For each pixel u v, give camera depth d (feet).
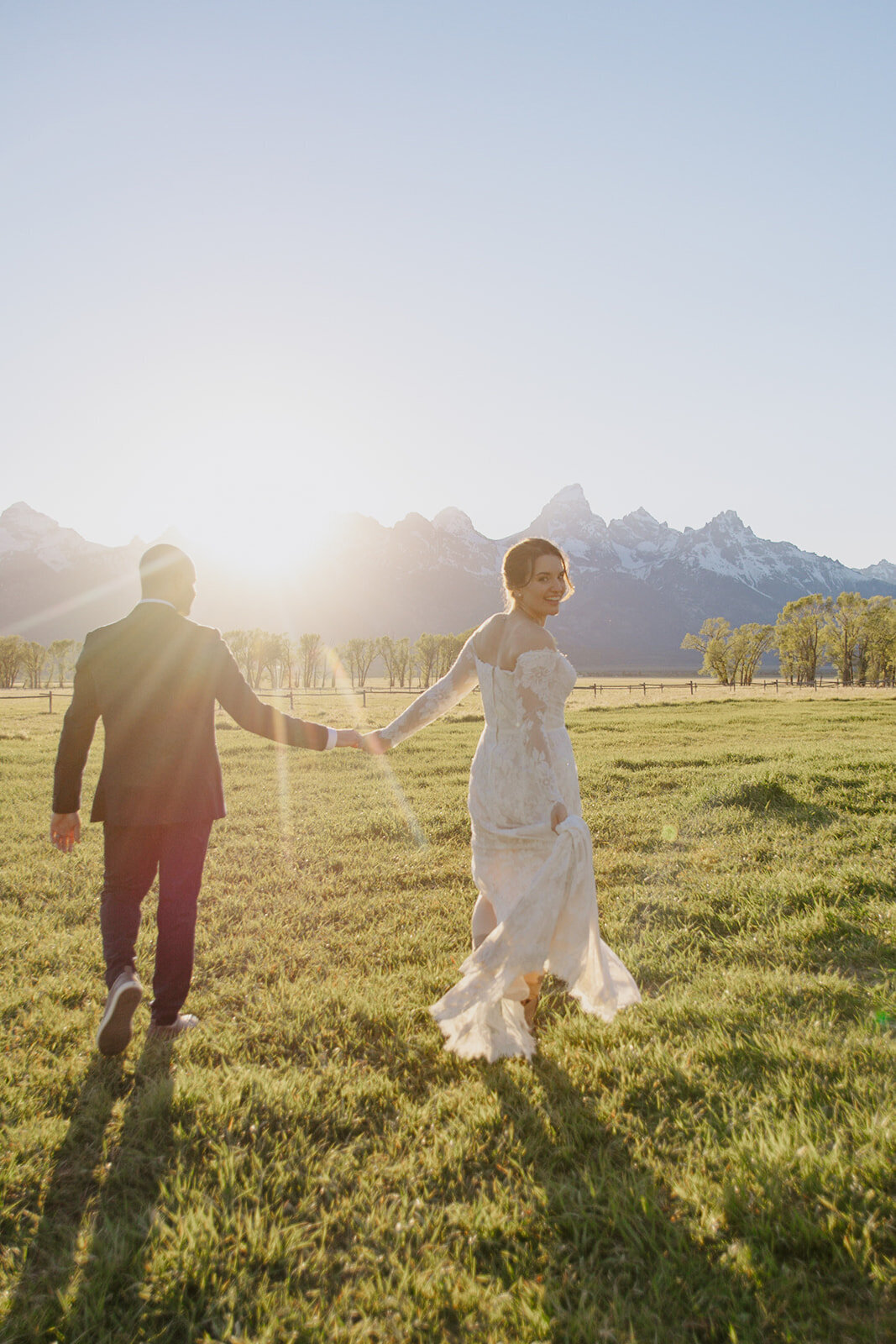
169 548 11.39
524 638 10.24
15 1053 10.63
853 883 17.63
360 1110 9.30
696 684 342.23
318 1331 6.07
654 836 23.97
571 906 9.73
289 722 11.43
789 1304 6.18
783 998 11.94
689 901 17.30
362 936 15.65
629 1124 8.79
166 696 10.62
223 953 14.78
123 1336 6.12
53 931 16.11
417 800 31.86
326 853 23.11
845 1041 10.31
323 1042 11.07
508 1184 7.82
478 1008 9.39
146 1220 7.35
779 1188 7.34
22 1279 6.77
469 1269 6.73
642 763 42.24
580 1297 6.26
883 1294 6.21
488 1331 6.08
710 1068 9.81
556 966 9.77
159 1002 11.03
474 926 11.10
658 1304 6.23
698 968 13.65
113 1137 8.78
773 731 65.72
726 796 28.81
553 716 10.32
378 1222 7.31
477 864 10.87
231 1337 6.04
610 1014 9.97
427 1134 8.78
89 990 13.01
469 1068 10.21
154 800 10.44
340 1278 6.77
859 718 79.25
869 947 14.01
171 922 10.84
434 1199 7.72
